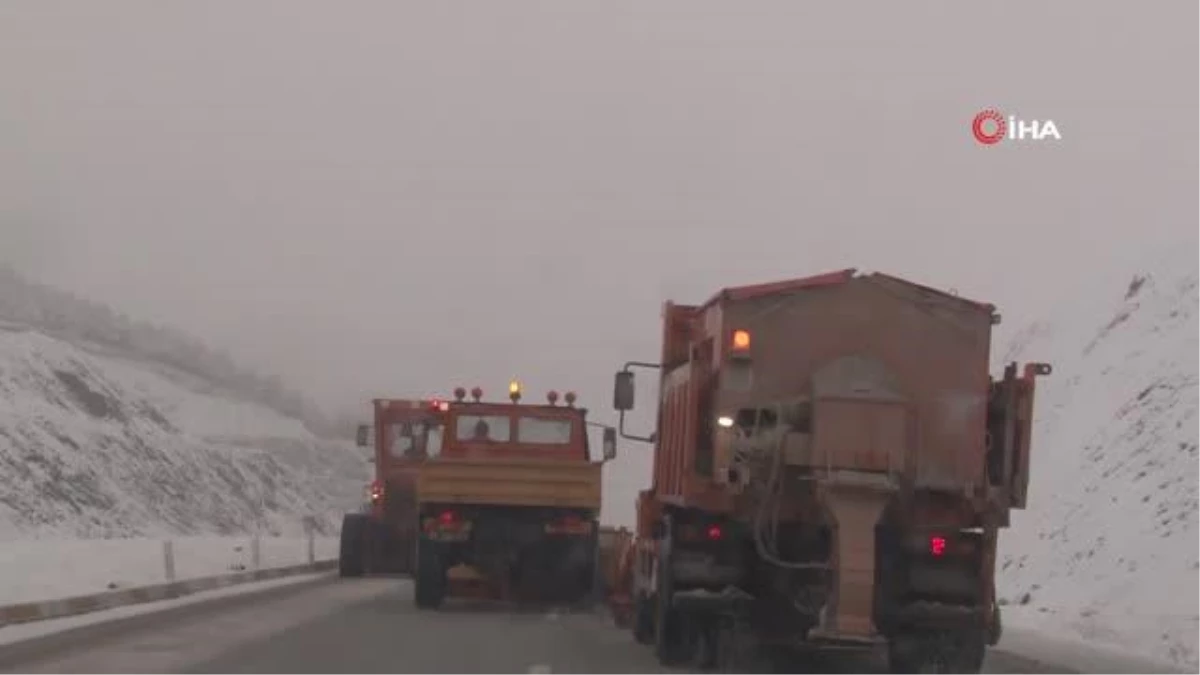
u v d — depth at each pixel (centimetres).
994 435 1452
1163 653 1675
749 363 1436
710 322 1497
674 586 1469
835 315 1443
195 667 1454
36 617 2022
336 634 1858
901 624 1417
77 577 2442
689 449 1473
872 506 1367
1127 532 2416
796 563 1423
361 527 3259
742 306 1446
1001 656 1677
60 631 1845
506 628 2053
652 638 1783
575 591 2450
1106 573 2322
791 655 1595
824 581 1404
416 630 1958
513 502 2395
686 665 1545
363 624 2036
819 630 1369
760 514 1425
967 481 1422
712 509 1462
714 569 1469
